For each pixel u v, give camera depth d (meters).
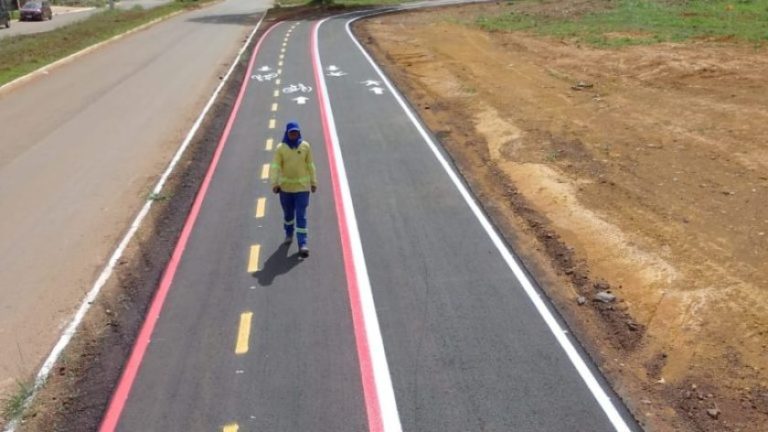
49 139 17.06
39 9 50.16
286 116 18.83
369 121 18.05
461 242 10.90
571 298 9.17
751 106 16.91
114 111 19.55
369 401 7.30
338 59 26.98
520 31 31.45
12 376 7.95
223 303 9.37
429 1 50.03
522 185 13.16
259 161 15.09
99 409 7.36
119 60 27.77
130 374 7.93
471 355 8.01
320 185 13.55
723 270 9.48
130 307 9.32
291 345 8.36
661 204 11.79
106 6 62.19
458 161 14.68
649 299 8.97
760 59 21.52
